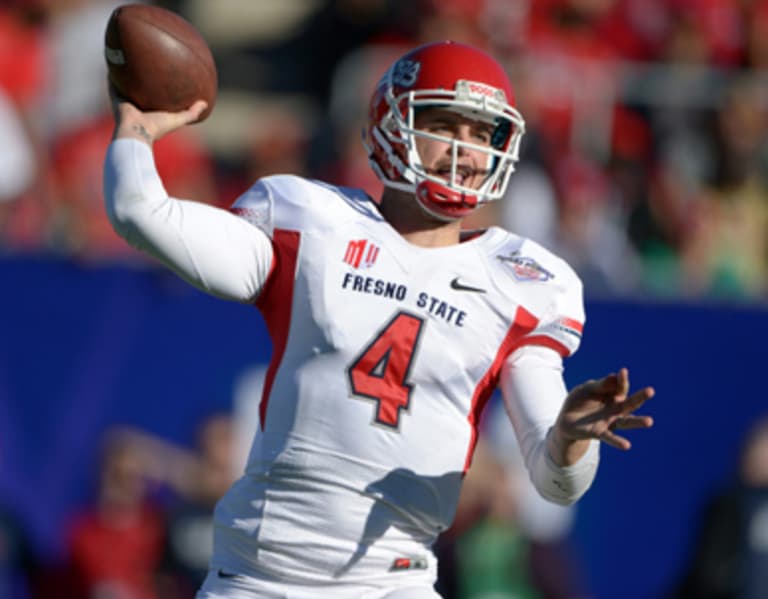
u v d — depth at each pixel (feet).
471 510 79.25
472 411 39.91
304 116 106.63
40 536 78.28
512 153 40.34
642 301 84.94
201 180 96.78
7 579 77.56
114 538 78.38
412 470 38.93
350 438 38.50
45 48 97.30
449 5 100.22
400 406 38.81
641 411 84.79
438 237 40.14
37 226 88.58
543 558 80.59
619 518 83.97
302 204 39.75
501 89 39.99
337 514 38.63
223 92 113.29
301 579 39.01
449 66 39.81
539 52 101.65
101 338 79.41
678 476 84.74
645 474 84.58
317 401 38.60
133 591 77.97
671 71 101.55
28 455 78.48
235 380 80.33
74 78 96.89
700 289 94.53
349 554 38.83
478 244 40.45
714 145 101.91
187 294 79.97
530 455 38.52
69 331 79.20
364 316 38.83
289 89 113.50
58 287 79.30
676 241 98.32
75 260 79.56
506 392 39.99
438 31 99.86
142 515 79.10
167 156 94.07
